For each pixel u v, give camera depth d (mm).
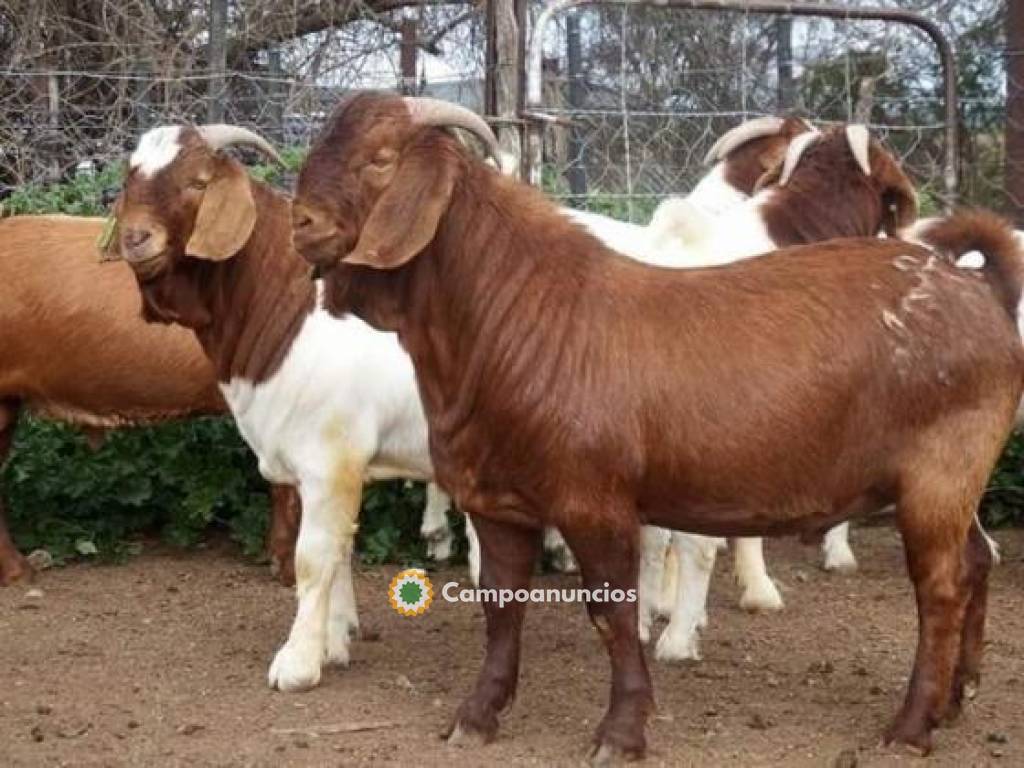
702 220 2834
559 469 2035
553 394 2029
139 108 4488
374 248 2018
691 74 4777
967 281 2154
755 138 3465
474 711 2230
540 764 2143
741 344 2061
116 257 2543
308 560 2525
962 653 2326
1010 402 2143
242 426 2617
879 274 2129
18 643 2826
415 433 2600
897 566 3496
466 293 2086
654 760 2135
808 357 2059
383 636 2875
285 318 2520
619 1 3633
